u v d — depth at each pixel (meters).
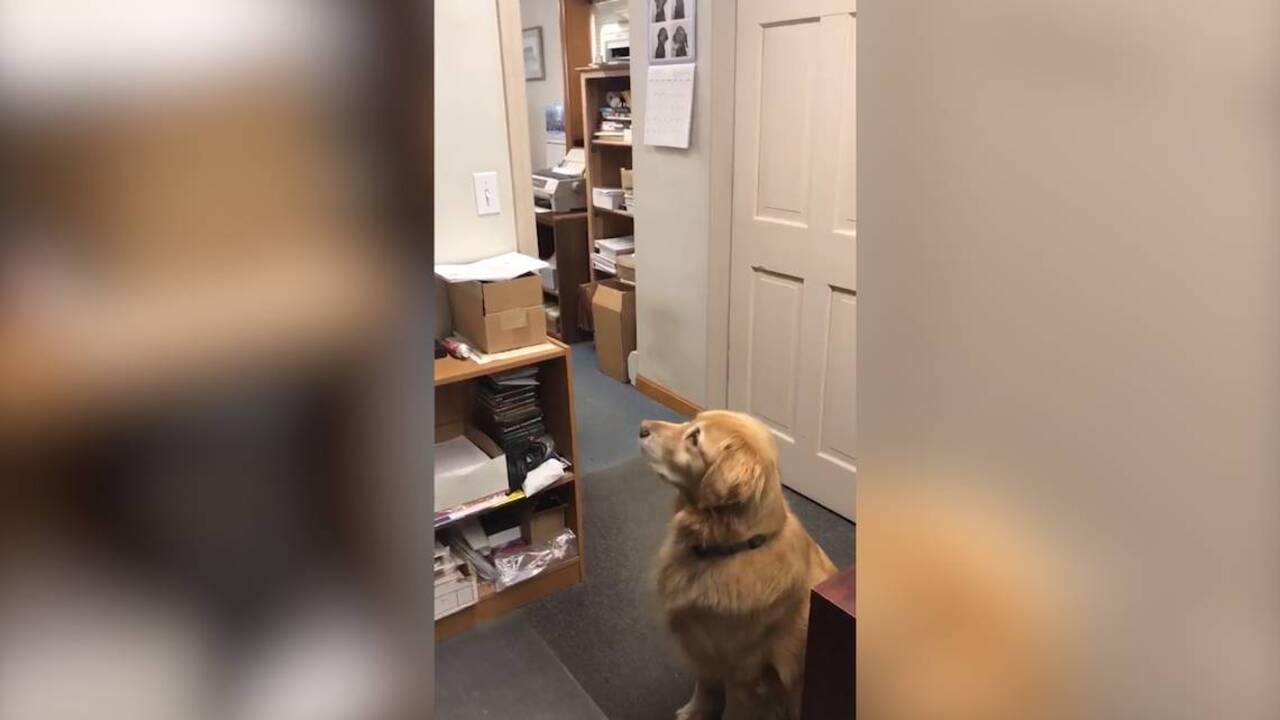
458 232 2.04
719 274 2.79
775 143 2.44
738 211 2.65
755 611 1.46
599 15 4.07
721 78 2.58
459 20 1.92
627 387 3.68
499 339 1.93
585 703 1.79
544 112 4.89
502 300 1.92
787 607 1.47
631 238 4.05
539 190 4.30
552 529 2.16
